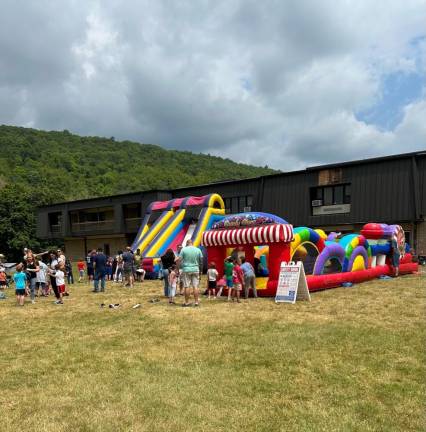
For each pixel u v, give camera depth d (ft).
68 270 68.49
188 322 31.40
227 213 118.52
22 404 17.34
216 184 119.96
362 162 92.32
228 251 47.85
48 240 174.09
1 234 163.43
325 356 21.88
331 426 14.65
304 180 102.22
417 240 86.17
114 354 23.75
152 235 80.53
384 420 14.97
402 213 86.33
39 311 40.11
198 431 14.71
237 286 40.63
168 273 42.63
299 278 40.01
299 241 45.85
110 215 155.53
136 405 16.85
